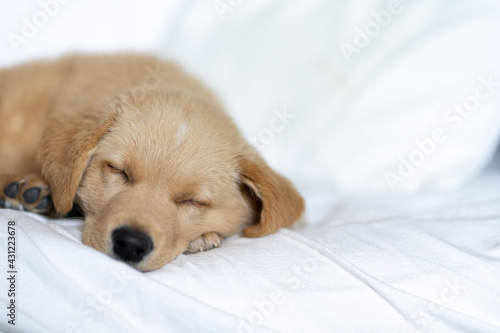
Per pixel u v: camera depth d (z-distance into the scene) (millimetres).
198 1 755
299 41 755
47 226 486
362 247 517
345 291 468
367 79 728
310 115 742
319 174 726
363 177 712
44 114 619
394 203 633
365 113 719
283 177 568
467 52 694
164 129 529
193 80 651
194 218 531
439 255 516
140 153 518
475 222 569
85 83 613
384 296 473
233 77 759
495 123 688
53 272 445
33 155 608
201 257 500
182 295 446
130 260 482
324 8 751
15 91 626
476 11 698
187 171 520
